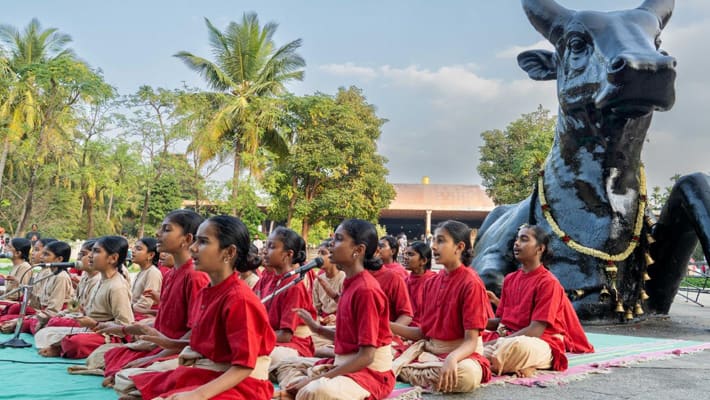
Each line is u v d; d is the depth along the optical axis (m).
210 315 3.21
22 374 4.56
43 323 6.40
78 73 21.86
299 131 27.69
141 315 5.93
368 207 29.62
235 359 3.04
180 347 3.74
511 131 32.50
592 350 5.79
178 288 4.30
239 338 3.06
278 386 4.29
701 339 7.11
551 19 7.80
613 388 4.40
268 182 26.66
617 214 7.69
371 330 3.55
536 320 4.94
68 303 6.41
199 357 3.31
